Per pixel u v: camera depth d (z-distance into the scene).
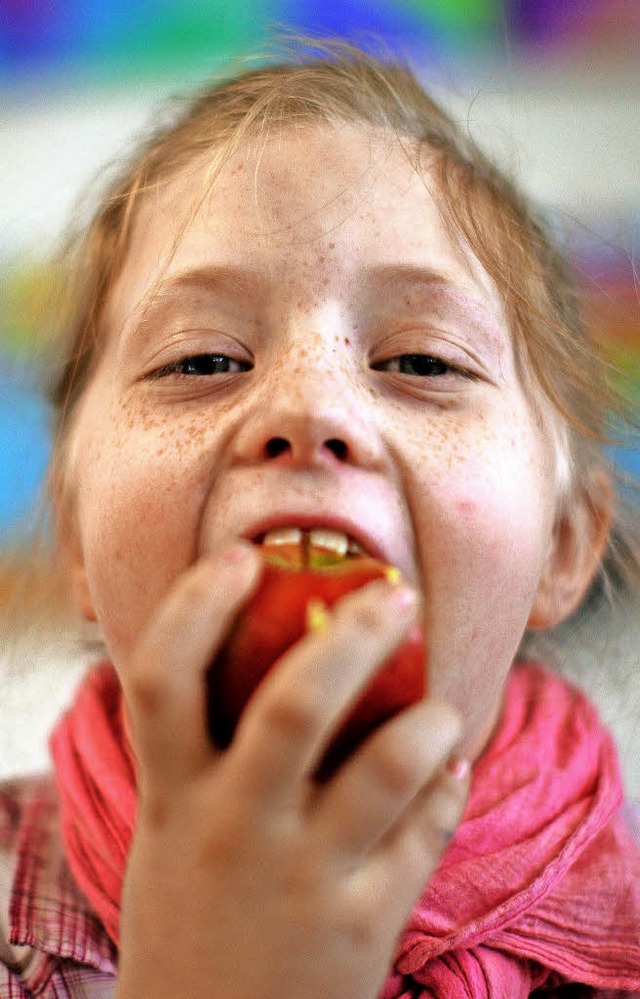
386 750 0.63
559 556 1.17
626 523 1.41
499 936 0.96
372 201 0.97
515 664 1.30
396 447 0.87
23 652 1.56
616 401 1.38
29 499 1.53
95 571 0.94
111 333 1.11
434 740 0.64
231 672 0.67
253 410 0.86
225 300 0.94
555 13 1.93
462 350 0.95
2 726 1.58
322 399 0.83
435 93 1.61
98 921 1.06
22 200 1.90
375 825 0.63
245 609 0.68
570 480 1.17
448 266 0.97
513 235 1.14
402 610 0.62
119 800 1.05
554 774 1.07
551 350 1.14
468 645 0.88
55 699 1.57
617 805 1.09
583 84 1.91
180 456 0.88
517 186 1.34
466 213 1.03
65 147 1.97
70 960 1.04
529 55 1.92
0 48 2.17
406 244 0.95
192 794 0.65
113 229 1.23
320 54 1.40
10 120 2.01
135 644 0.90
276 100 1.14
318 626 0.66
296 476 0.81
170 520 0.87
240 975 0.63
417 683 0.67
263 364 0.91
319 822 0.63
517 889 0.96
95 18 2.04
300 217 0.94
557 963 0.97
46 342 1.48
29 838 1.16
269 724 0.60
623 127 1.90
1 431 1.57
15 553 1.54
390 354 0.93
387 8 1.94
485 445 0.92
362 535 0.81
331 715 0.60
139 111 2.01
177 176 1.10
